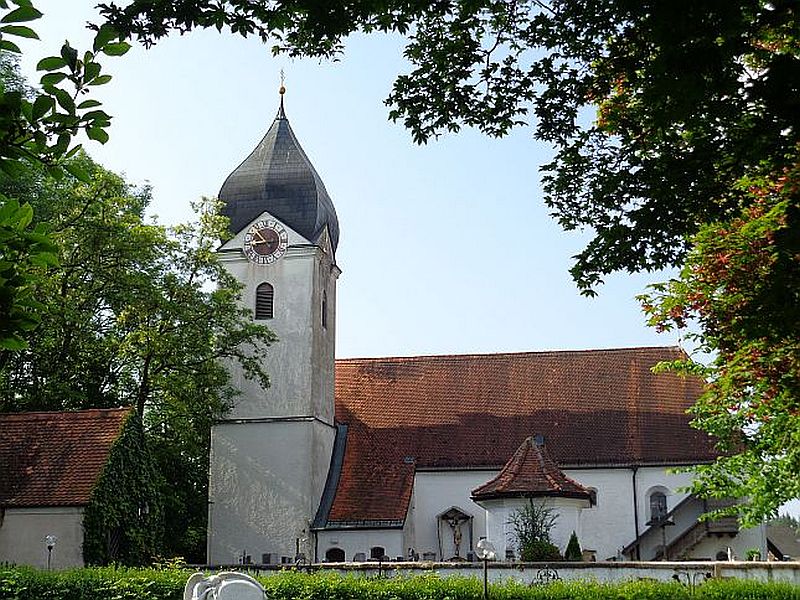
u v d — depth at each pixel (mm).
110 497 36094
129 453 37750
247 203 51812
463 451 51625
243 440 49062
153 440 46750
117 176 42781
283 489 48094
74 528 34812
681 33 9734
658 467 49250
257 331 47000
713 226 15672
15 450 37062
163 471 48000
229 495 48500
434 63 13953
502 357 56250
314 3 11445
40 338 40906
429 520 50531
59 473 35938
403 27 13086
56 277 40156
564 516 41281
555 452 50719
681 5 9516
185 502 49938
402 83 14203
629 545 47906
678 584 25578
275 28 11750
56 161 5898
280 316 50312
